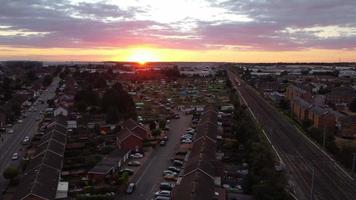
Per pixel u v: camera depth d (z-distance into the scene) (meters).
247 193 74.25
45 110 164.38
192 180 65.94
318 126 132.25
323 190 77.19
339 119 136.62
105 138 115.62
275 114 160.00
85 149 103.62
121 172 84.81
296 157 99.25
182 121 146.38
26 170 77.81
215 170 78.50
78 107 155.88
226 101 194.00
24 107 172.00
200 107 172.62
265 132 125.69
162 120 136.75
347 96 198.00
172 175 83.31
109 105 150.12
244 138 106.31
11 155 99.88
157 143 111.62
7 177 79.25
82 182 78.69
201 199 58.94
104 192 73.88
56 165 77.19
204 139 93.94
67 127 117.38
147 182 81.12
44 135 103.50
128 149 101.56
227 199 70.06
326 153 104.19
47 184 66.44
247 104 182.12
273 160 88.06
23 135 121.12
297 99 171.38
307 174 86.50
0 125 132.25
